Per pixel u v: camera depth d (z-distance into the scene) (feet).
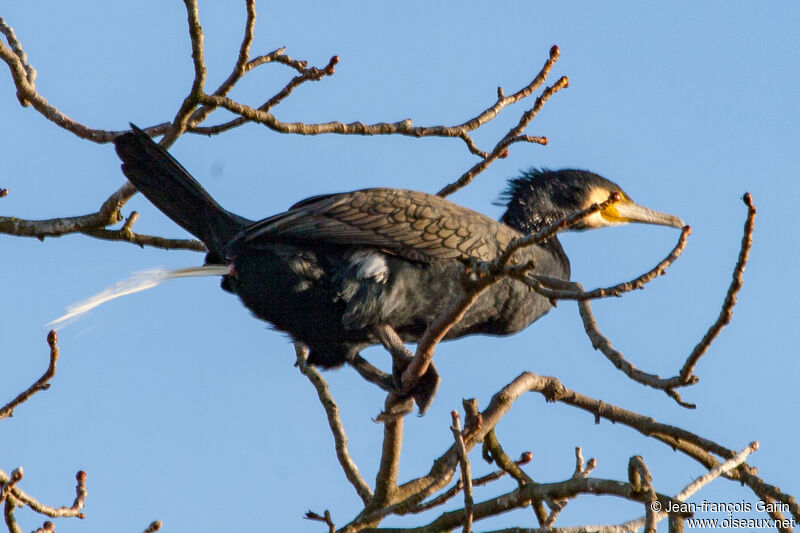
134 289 37.81
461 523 37.01
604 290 28.09
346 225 40.32
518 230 49.49
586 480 35.06
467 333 44.37
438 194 44.96
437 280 40.65
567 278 48.80
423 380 38.37
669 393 31.30
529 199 50.29
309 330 41.81
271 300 41.09
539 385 39.86
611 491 34.32
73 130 41.73
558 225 27.37
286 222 40.04
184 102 38.73
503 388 38.99
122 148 41.14
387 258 40.29
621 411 39.52
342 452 42.96
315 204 41.32
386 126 42.47
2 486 34.60
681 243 28.14
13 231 44.83
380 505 39.29
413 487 39.75
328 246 40.34
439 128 43.57
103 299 36.94
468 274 30.66
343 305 40.55
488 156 44.55
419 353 35.50
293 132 40.16
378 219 40.55
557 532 32.71
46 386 34.94
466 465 31.83
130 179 41.65
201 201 41.57
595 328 33.60
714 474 33.94
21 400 34.71
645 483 33.27
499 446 39.63
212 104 38.45
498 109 44.62
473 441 38.04
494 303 42.52
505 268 29.12
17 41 43.04
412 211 40.91
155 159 41.11
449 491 37.17
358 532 37.70
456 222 41.19
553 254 47.57
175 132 39.68
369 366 42.37
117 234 46.24
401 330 41.98
